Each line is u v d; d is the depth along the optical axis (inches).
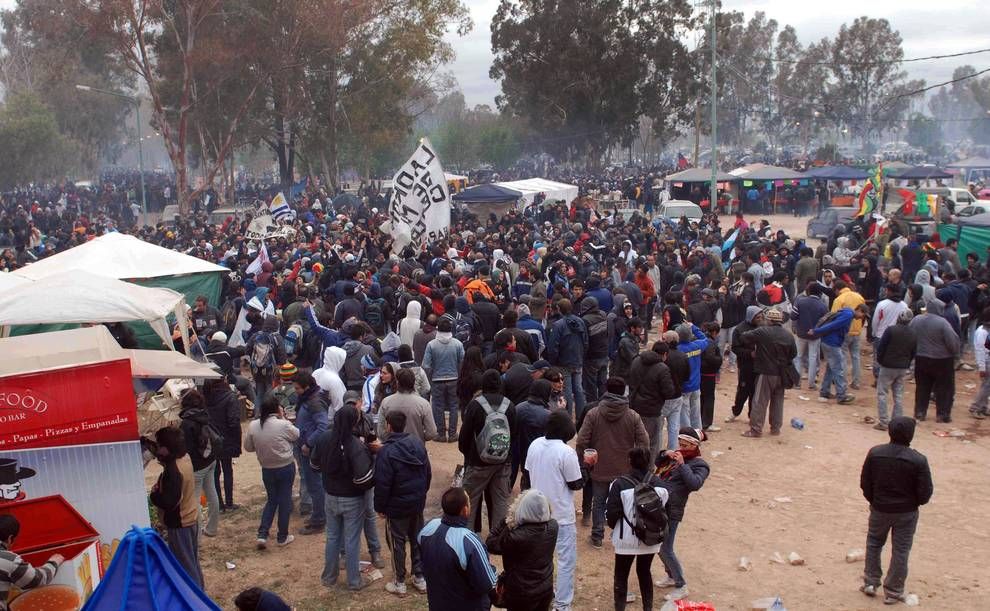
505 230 1110.4
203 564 339.0
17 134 2706.7
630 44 2893.7
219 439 358.9
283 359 487.8
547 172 3457.2
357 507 314.3
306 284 648.4
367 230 1089.4
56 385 263.1
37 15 1813.5
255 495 418.0
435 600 241.0
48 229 1481.3
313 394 364.2
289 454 348.8
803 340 605.0
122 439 271.4
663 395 391.5
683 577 313.7
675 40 2970.0
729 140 5388.8
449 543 237.3
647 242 992.2
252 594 205.2
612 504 284.0
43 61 2578.7
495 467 329.1
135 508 273.9
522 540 241.1
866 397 581.6
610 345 541.0
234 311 669.3
